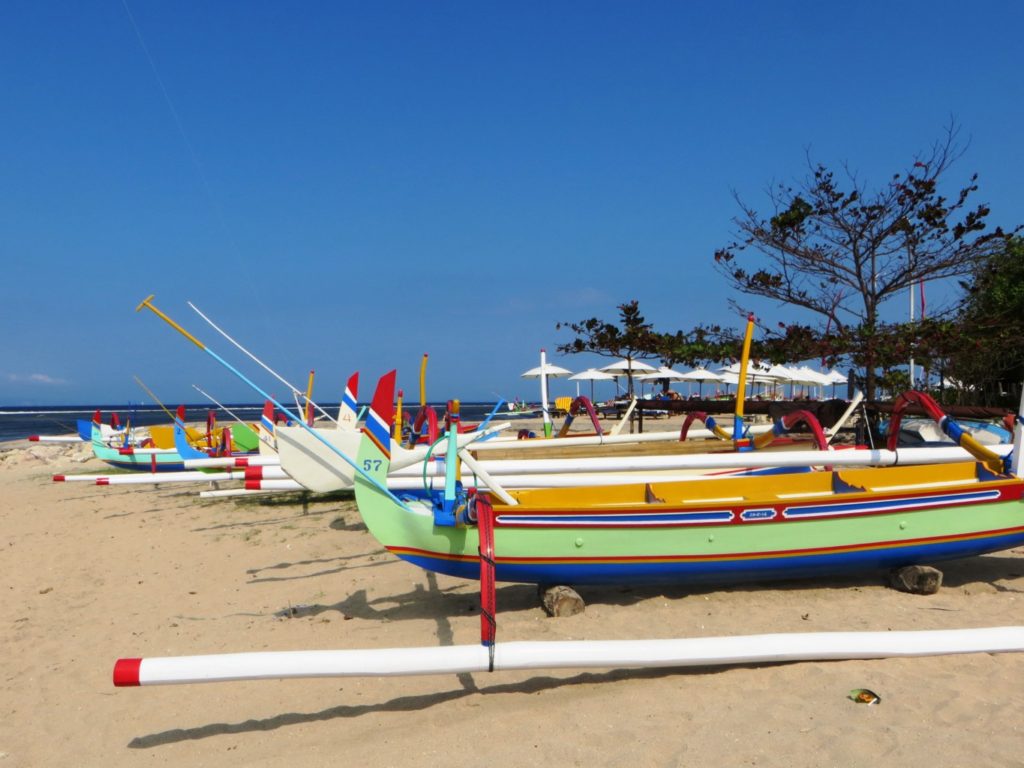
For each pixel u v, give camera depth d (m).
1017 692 3.67
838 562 5.43
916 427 10.19
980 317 12.22
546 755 3.25
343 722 3.75
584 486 6.09
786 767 3.05
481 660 3.58
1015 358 15.34
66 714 4.15
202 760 3.46
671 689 3.89
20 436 46.88
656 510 5.09
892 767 3.00
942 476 6.77
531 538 4.98
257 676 3.46
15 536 10.37
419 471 7.19
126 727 3.91
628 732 3.42
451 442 5.20
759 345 13.08
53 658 5.15
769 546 5.27
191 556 8.22
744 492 6.43
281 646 4.94
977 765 2.99
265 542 8.66
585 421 32.12
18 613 6.42
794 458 6.48
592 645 3.68
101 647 5.29
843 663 4.10
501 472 6.98
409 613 5.53
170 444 16.70
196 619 5.79
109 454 16.77
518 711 3.72
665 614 5.18
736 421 8.49
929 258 12.12
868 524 5.41
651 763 3.14
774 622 4.93
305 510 10.95
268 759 3.41
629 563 5.12
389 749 3.41
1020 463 5.79
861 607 5.23
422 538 4.95
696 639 3.78
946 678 3.86
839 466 7.06
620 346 17.27
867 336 11.71
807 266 12.66
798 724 3.41
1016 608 5.17
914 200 11.98
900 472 6.71
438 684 4.14
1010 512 5.68
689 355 13.88
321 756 3.40
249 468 9.17
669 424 28.27
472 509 4.75
